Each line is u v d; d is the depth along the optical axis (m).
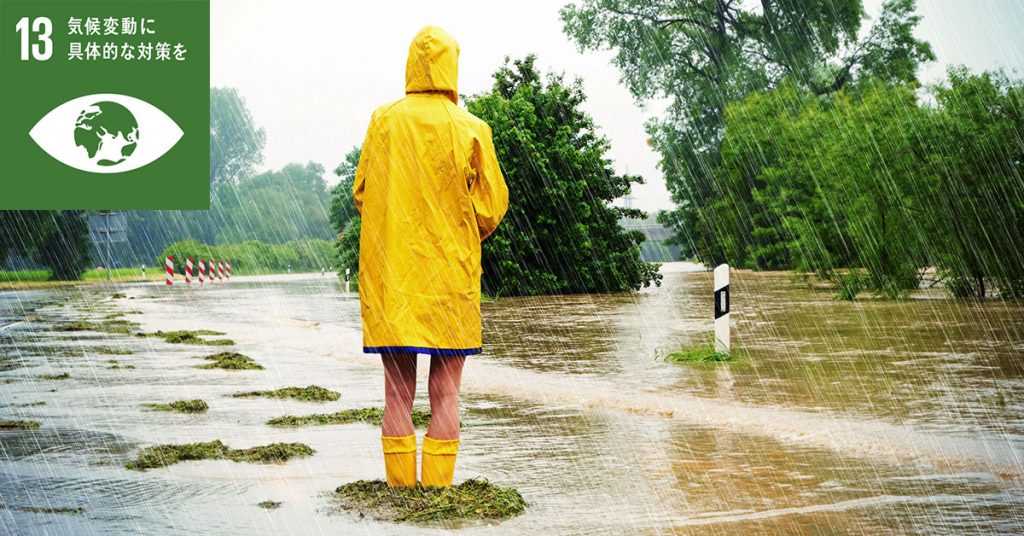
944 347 10.88
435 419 4.52
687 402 7.28
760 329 13.38
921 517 4.11
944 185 17.30
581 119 25.91
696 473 4.99
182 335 13.38
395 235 4.39
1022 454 5.36
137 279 46.03
